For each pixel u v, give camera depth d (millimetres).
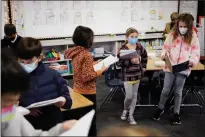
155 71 4230
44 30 5848
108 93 5090
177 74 3518
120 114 4098
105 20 6293
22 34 5637
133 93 3691
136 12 6484
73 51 2650
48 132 1126
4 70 981
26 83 1025
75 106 2328
